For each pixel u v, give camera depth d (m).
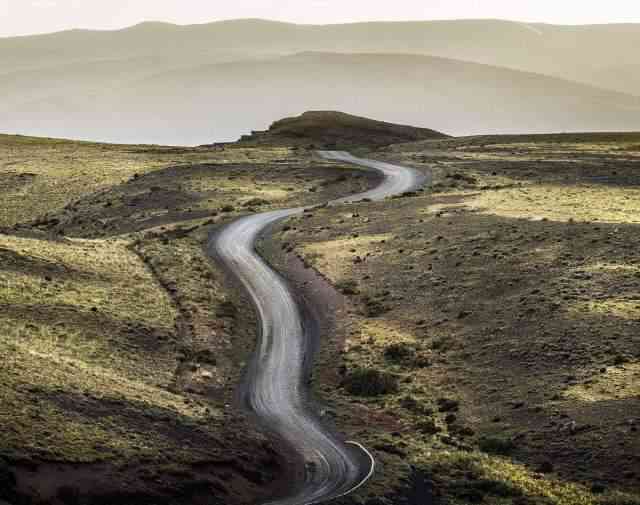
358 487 41.09
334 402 56.22
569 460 44.53
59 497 34.88
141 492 36.69
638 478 41.94
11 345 54.06
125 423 43.56
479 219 91.50
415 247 84.81
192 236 98.44
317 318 72.69
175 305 72.81
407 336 64.69
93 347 59.50
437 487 42.34
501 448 46.84
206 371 60.44
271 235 98.81
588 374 52.00
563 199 102.19
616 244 74.69
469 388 54.84
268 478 42.53
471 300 68.25
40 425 40.06
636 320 57.38
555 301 63.16
